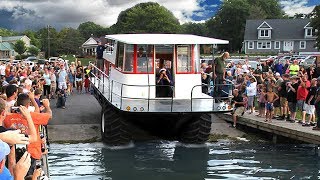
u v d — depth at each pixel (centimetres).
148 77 1428
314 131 1438
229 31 10800
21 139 425
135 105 1327
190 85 1462
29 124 576
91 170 1181
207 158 1343
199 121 1430
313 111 1557
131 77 1422
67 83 2506
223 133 1711
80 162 1258
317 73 1977
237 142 1599
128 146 1432
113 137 1381
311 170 1216
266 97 1678
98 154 1352
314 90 1538
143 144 1501
